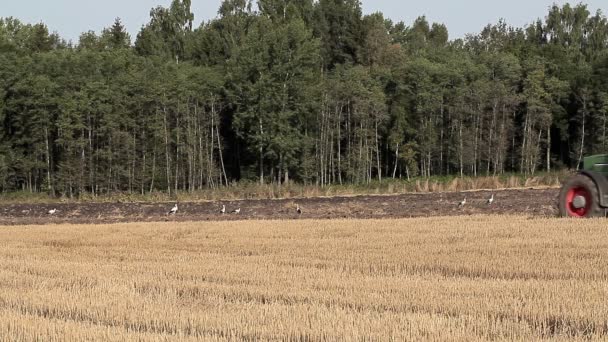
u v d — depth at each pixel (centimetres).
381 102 6881
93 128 6397
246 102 6638
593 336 1120
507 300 1387
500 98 6919
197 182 6669
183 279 1772
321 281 1656
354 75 7006
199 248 2420
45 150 6444
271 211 3966
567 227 2391
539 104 6912
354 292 1513
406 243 2289
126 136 6309
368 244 2306
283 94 6581
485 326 1200
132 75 6525
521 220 2686
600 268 1733
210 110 6875
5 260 2180
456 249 2102
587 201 2597
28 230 3150
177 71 6981
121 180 6406
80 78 6456
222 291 1576
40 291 1598
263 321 1253
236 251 2320
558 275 1694
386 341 1117
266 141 6594
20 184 6819
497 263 1842
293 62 6675
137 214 4172
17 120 6494
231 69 6850
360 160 6769
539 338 1123
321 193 4809
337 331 1170
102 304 1434
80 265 2045
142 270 1922
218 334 1206
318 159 6831
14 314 1352
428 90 7075
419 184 4759
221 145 7031
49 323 1260
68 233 2992
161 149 6438
